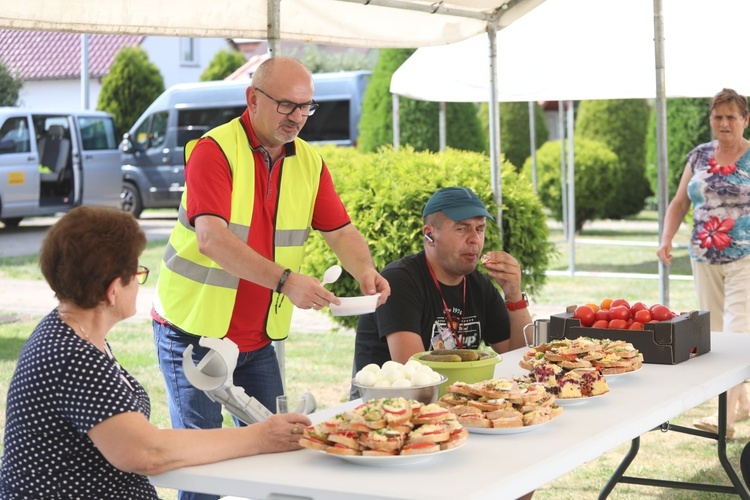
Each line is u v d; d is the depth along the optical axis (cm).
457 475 200
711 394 295
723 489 376
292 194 338
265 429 223
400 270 345
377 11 465
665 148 512
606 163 1612
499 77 769
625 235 1661
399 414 212
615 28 755
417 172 650
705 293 517
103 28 389
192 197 315
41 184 1533
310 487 194
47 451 205
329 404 600
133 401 207
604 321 340
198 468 209
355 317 671
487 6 508
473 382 271
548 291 1050
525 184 671
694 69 753
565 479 467
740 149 504
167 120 1688
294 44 3177
